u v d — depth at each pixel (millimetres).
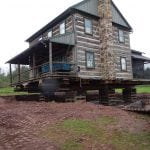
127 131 9469
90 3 21328
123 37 24141
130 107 13820
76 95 16672
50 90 16453
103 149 7613
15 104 14656
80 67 19547
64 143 7852
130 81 20234
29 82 18734
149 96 23484
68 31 20438
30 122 9789
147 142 8438
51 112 11609
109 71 20641
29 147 7391
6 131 8711
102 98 19359
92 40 20938
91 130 9195
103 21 21375
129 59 24297
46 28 23812
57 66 18391
